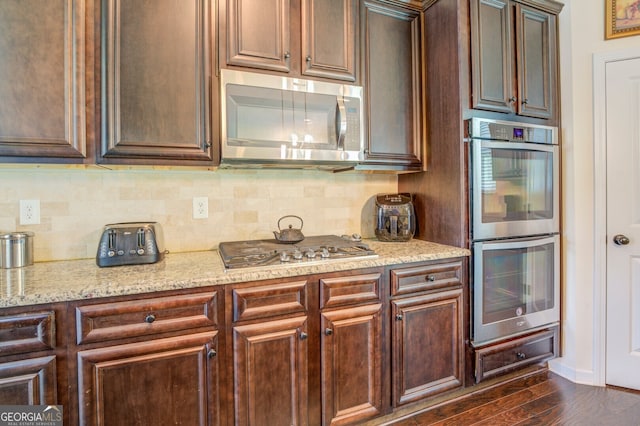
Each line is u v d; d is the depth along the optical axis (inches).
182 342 49.6
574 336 81.9
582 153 80.8
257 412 54.2
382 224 83.0
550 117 82.5
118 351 46.4
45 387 43.4
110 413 46.3
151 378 48.1
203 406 50.9
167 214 71.2
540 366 87.0
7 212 60.7
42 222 62.7
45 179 62.7
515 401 74.2
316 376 58.4
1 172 60.2
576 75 81.0
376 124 75.5
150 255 59.7
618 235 78.2
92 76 53.8
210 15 60.1
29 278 50.3
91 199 65.7
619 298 78.5
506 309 75.7
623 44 76.8
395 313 64.5
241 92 60.2
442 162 76.5
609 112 78.4
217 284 51.4
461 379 71.1
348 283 60.2
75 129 52.7
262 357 54.4
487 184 72.5
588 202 80.3
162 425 48.9
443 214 76.8
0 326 41.6
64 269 56.1
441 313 69.1
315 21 68.1
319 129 66.1
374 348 62.6
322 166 73.6
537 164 79.4
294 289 56.2
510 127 75.0
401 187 92.3
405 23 79.1
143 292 47.4
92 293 44.9
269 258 60.1
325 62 68.9
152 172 69.9
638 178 76.7
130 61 55.3
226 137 59.1
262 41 63.4
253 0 62.9
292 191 82.2
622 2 76.7
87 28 53.3
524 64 78.5
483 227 72.2
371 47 75.1
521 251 77.3
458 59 71.3
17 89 49.7
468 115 72.1
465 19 71.9
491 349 73.4
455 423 67.3
